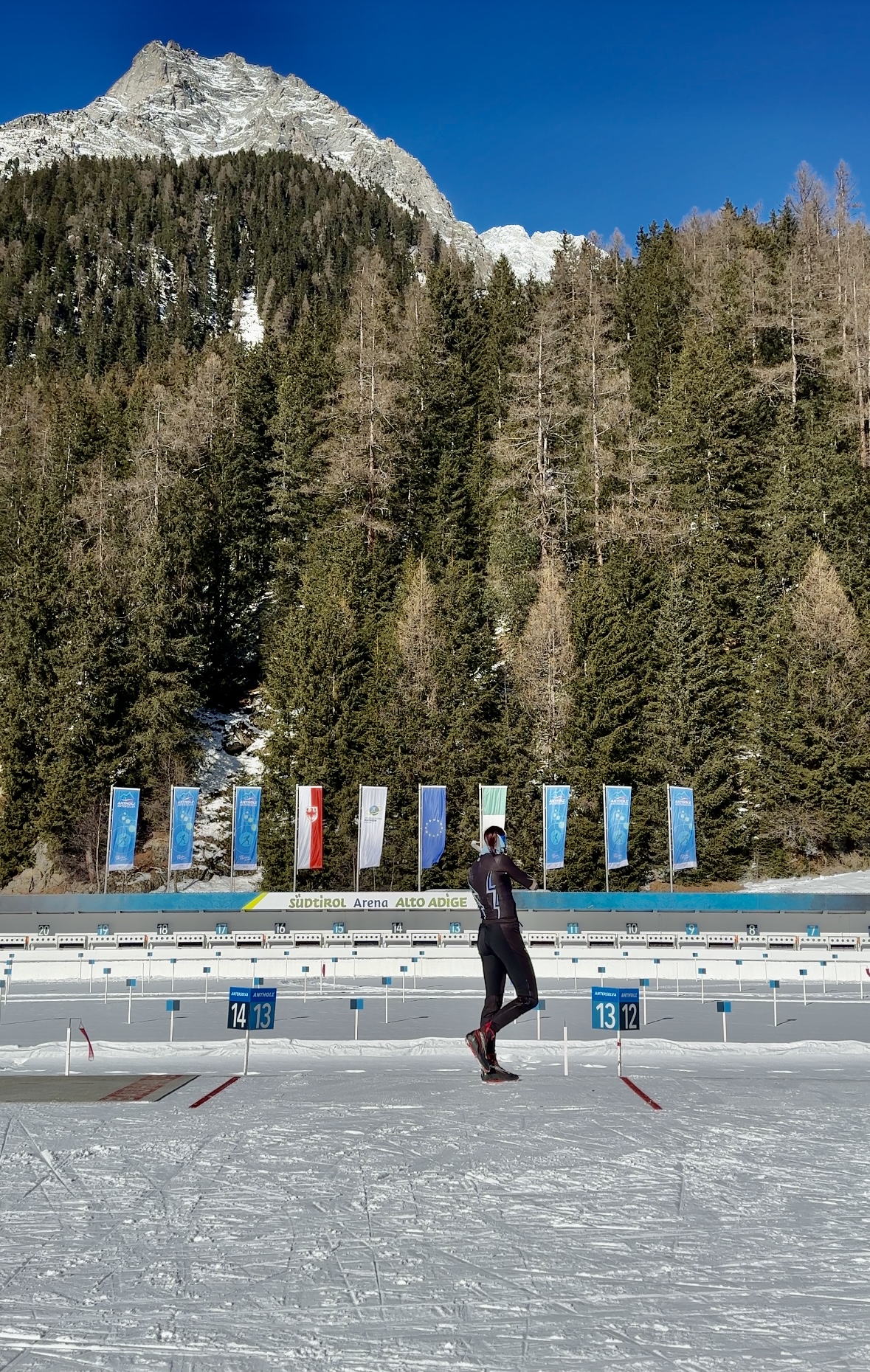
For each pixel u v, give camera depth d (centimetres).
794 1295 329
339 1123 587
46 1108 661
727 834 5147
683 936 2947
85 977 2775
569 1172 476
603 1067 1099
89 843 5391
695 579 5900
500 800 3541
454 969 2762
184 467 7669
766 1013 1922
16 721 5550
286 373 8944
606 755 5234
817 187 9806
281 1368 278
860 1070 1078
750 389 6906
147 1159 504
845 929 3158
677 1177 470
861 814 5084
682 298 9288
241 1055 1280
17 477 7912
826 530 5988
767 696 5325
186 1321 310
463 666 5488
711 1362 280
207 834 5644
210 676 6612
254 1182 461
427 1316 313
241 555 7456
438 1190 448
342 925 3142
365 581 6506
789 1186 454
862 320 7744
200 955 2786
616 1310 318
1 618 6197
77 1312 316
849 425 6975
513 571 6438
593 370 7244
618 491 6838
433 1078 823
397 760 5206
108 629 5809
